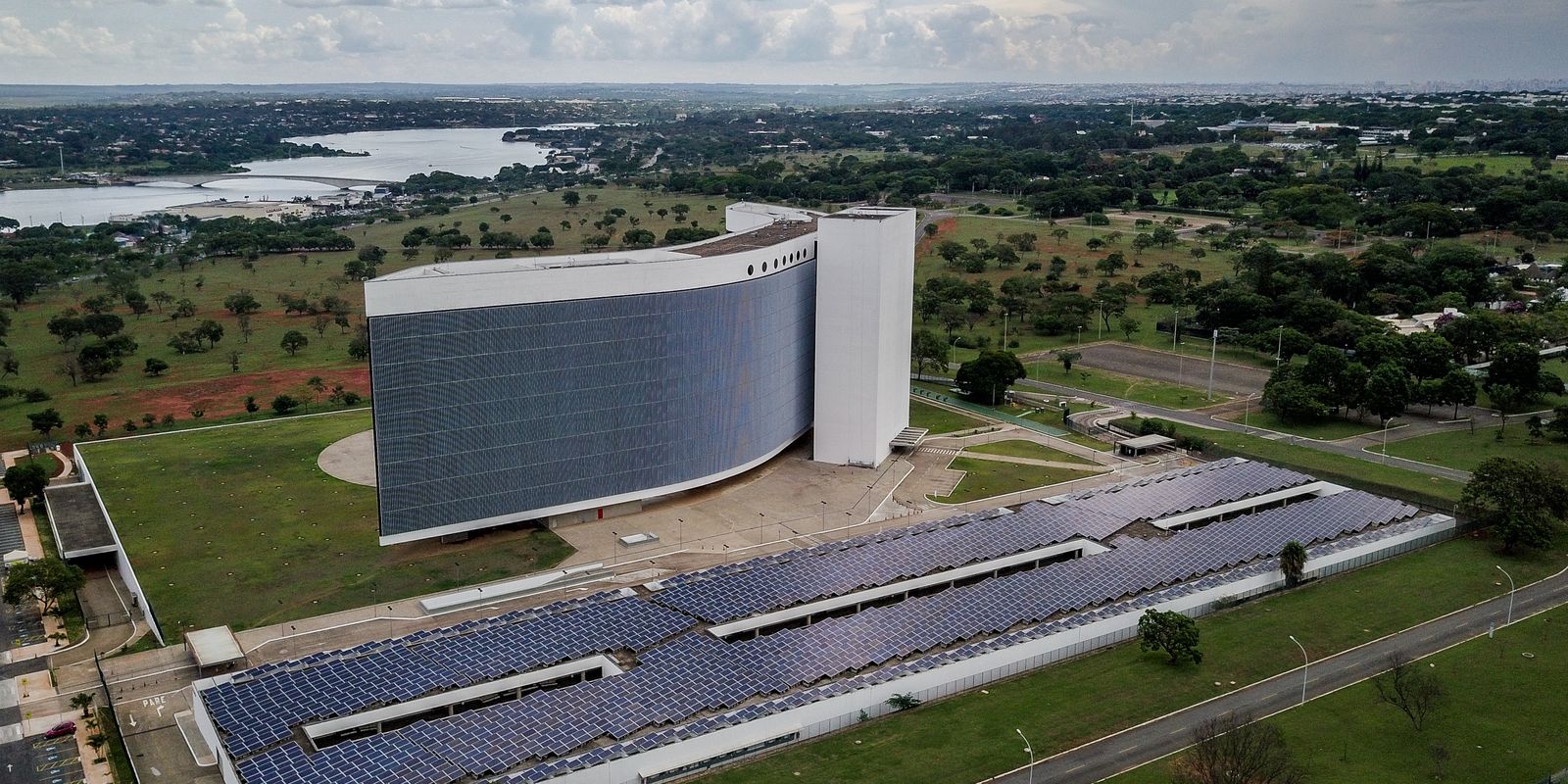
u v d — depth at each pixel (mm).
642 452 187125
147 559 169375
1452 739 122625
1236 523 176375
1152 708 129750
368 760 111562
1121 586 155375
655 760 115562
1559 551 173500
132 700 132500
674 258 187500
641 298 181000
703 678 129250
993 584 154375
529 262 183625
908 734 124625
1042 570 158625
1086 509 184875
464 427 168875
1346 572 167625
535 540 178000
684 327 187250
